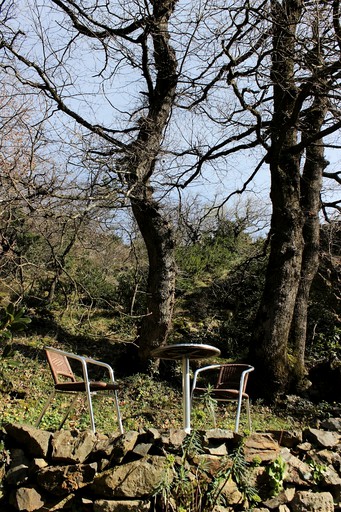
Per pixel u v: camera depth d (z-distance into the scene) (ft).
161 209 30.99
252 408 26.71
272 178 30.81
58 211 22.99
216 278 44.14
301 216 30.60
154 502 11.74
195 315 38.83
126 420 22.65
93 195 24.16
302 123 30.09
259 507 12.55
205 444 12.77
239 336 35.45
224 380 19.52
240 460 12.25
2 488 11.76
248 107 29.19
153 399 26.23
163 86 31.30
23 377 25.59
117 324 35.37
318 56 24.45
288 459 13.41
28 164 23.07
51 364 16.24
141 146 28.25
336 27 25.26
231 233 51.93
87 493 11.84
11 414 21.29
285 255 29.76
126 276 39.70
